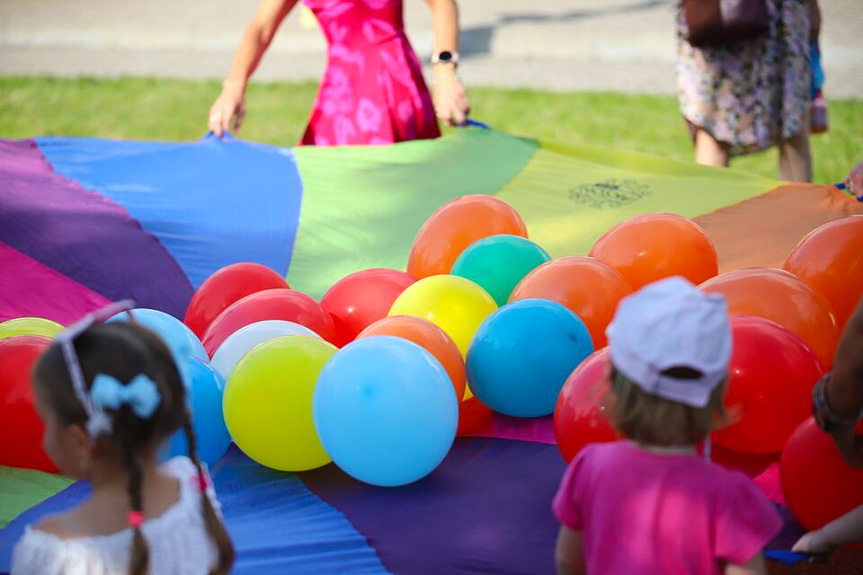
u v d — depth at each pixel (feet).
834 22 37.83
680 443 6.18
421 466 8.59
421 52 34.86
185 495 6.19
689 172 16.57
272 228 14.94
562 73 34.22
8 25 40.01
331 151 16.92
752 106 16.98
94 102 30.68
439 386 8.59
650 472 6.15
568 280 10.39
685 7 16.87
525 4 42.63
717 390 6.25
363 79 16.97
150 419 5.81
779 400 8.52
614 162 17.20
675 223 11.48
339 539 8.17
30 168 16.03
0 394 9.05
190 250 14.28
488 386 9.71
